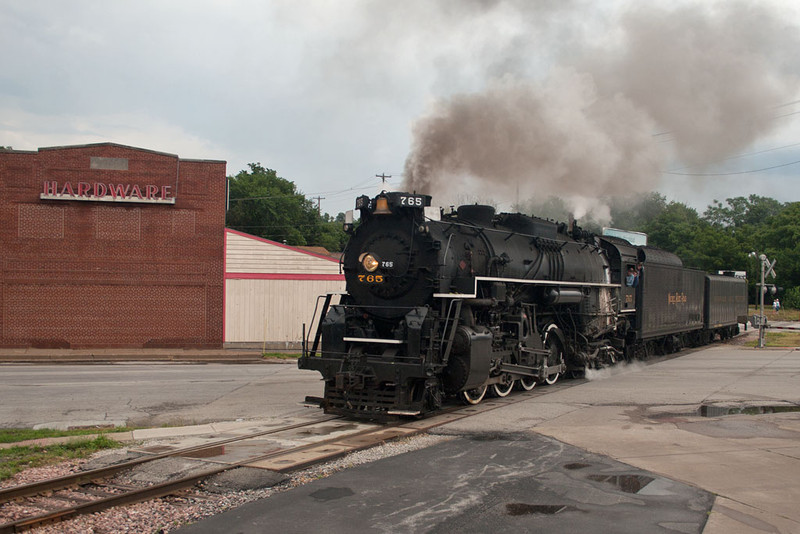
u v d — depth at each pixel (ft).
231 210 208.95
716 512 20.49
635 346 68.64
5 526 18.12
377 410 35.50
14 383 51.88
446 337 37.06
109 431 32.83
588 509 20.70
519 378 44.93
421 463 26.02
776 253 222.69
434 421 34.78
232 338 87.10
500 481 23.62
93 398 44.45
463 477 24.08
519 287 45.57
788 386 49.37
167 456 26.76
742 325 150.00
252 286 87.71
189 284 85.97
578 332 54.80
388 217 39.55
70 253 83.10
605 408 39.19
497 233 45.47
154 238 84.99
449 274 38.27
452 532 18.72
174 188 85.15
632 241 90.68
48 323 82.74
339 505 20.92
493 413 37.24
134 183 84.28
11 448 28.32
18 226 82.02
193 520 19.63
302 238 214.90
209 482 23.21
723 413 37.93
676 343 83.25
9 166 81.76
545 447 28.86
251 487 22.63
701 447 28.99
